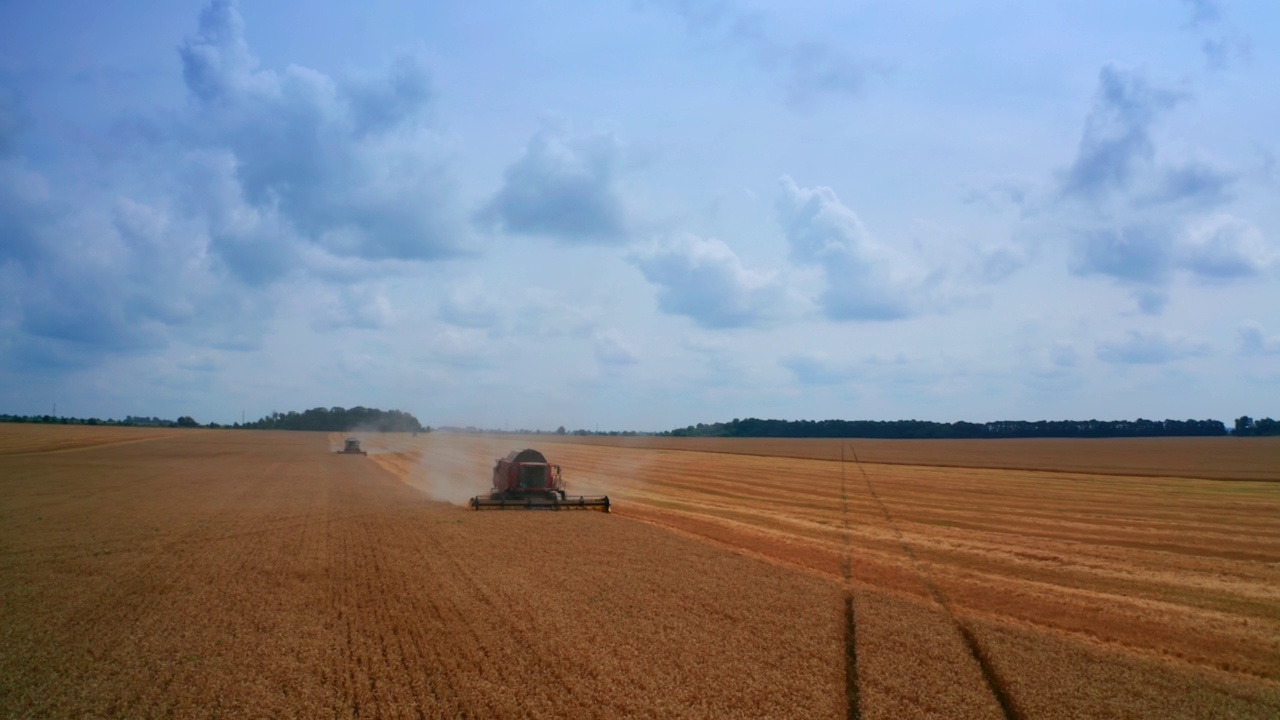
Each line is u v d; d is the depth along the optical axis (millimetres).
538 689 9906
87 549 20250
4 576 16797
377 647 11578
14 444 85500
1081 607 15445
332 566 17781
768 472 57406
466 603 14219
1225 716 9727
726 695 9875
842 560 20266
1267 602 15961
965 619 14164
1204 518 29422
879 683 10492
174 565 17969
